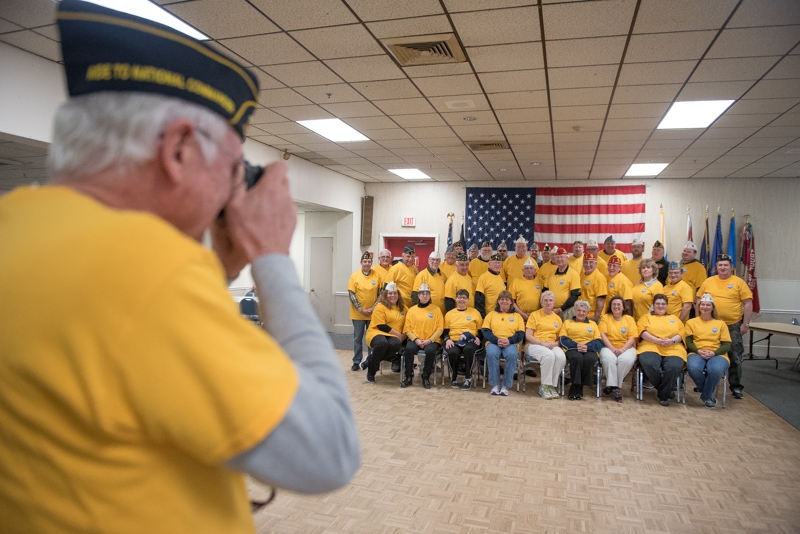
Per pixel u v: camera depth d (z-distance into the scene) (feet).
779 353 29.53
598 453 13.62
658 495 11.23
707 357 18.56
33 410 1.44
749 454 13.70
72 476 1.45
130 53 1.65
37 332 1.41
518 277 23.93
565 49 13.39
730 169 27.84
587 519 10.16
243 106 1.94
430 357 20.33
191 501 1.59
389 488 11.35
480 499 10.91
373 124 20.79
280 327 1.82
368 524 9.80
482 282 22.90
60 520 1.45
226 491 1.73
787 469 12.70
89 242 1.48
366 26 12.28
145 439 1.50
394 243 35.81
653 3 10.98
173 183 1.70
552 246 32.35
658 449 13.98
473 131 21.67
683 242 30.83
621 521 10.09
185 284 1.46
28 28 12.03
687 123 19.77
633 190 31.42
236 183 1.92
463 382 21.08
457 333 20.86
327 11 11.54
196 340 1.42
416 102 17.95
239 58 14.30
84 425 1.43
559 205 32.55
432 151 25.44
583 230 32.07
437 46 13.23
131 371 1.40
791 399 19.57
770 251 29.78
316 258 35.14
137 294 1.41
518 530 9.70
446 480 11.81
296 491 1.64
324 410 1.63
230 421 1.42
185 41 1.72
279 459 1.52
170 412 1.41
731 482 11.92
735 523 10.07
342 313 34.47
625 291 22.29
